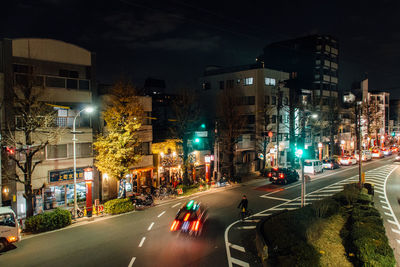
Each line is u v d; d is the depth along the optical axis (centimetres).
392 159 5631
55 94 2245
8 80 2011
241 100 4569
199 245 1498
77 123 2386
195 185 3088
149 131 2936
